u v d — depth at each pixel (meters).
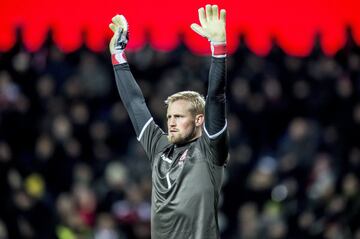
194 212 17.05
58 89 45.38
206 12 17.61
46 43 47.91
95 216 37.34
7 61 46.22
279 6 54.59
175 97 17.83
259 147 44.19
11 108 43.31
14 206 34.66
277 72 47.78
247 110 45.03
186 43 50.03
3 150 36.88
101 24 53.28
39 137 42.28
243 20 54.16
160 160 17.89
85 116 42.75
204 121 17.25
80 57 47.03
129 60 47.03
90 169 40.56
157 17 52.94
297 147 42.56
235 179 39.31
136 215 36.47
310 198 38.62
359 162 41.75
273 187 39.34
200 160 17.27
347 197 37.72
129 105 18.73
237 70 47.66
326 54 50.78
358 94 46.91
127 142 42.88
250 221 36.75
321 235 37.00
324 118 46.06
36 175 39.50
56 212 35.56
